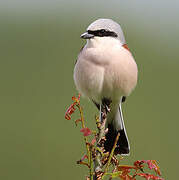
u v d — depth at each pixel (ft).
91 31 25.46
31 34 52.90
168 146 41.88
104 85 25.48
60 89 45.91
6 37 52.65
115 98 26.35
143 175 18.99
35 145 40.96
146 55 52.65
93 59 24.98
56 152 40.16
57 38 52.75
